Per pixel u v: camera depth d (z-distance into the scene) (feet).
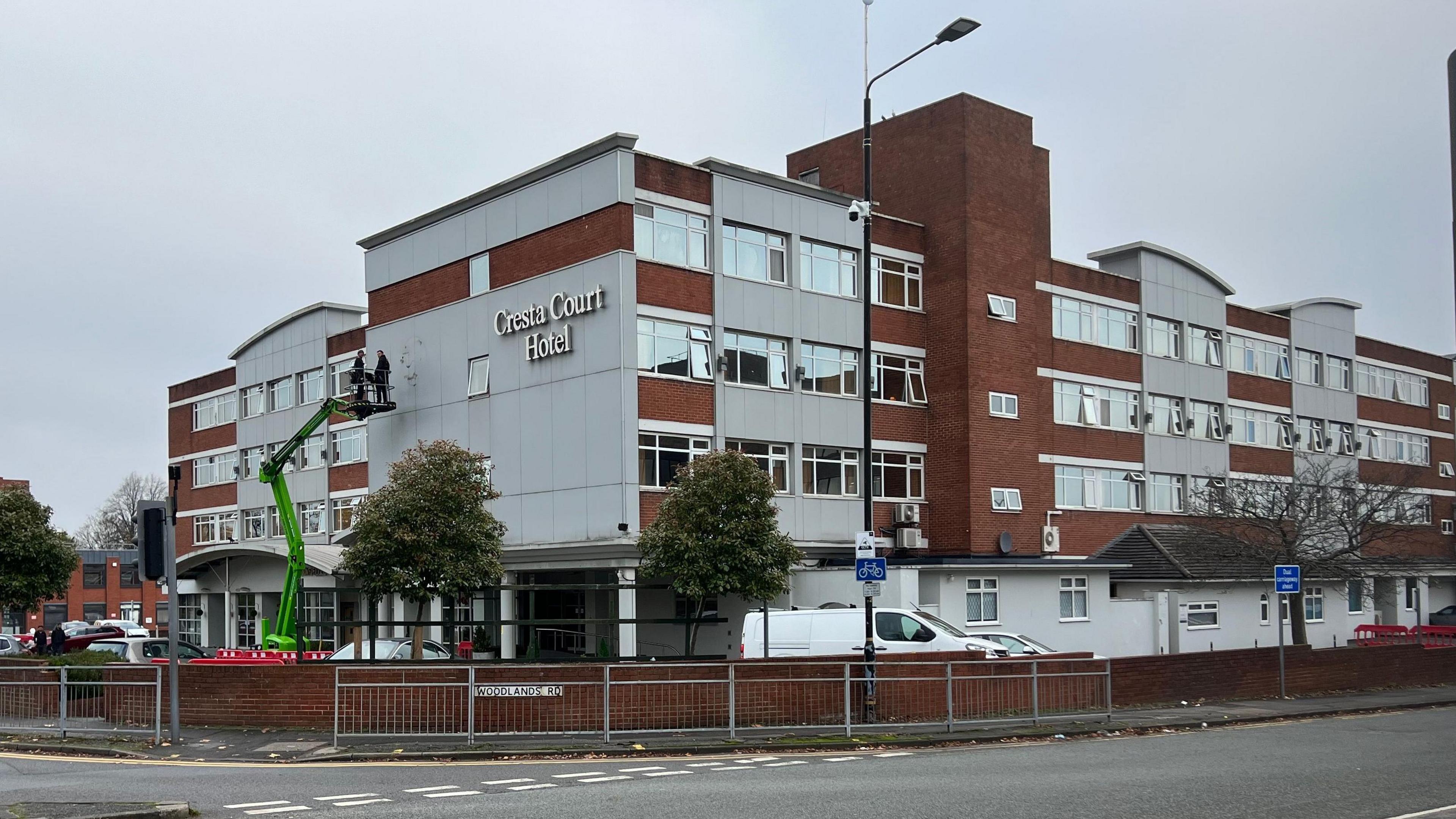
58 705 66.33
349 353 160.04
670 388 108.37
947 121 129.29
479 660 88.53
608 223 106.93
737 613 112.06
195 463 199.11
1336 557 132.77
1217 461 162.30
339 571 122.01
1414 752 59.52
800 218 120.37
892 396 126.21
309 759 55.31
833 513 119.65
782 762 54.85
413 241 129.39
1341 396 188.65
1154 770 51.52
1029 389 131.75
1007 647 93.40
